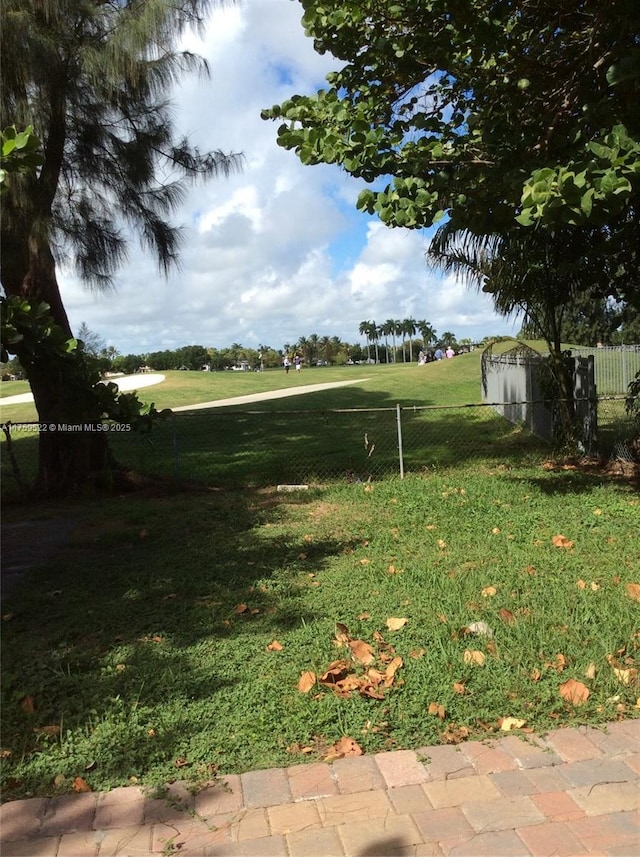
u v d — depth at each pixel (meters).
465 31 5.69
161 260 10.06
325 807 2.47
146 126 9.30
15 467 8.71
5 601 4.77
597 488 7.60
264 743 2.86
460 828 2.34
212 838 2.33
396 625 3.94
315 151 5.48
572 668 3.37
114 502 8.36
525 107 5.93
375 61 6.07
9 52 6.93
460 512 6.74
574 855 2.21
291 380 37.41
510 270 9.69
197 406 24.41
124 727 3.01
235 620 4.26
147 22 7.63
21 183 7.37
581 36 5.96
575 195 4.04
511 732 2.88
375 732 2.90
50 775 2.70
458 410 17.77
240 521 6.97
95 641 4.05
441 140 5.72
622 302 9.30
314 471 9.91
